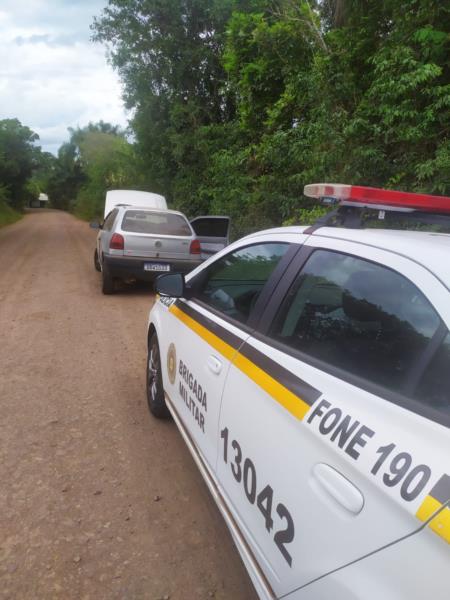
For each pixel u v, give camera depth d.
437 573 1.05
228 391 2.19
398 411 1.35
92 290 9.34
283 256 2.26
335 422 1.49
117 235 8.12
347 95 7.64
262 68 10.20
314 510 1.46
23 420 3.85
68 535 2.59
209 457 2.40
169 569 2.39
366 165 6.94
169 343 3.32
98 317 7.23
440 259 1.50
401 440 1.27
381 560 1.18
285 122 9.83
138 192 14.27
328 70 7.70
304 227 2.29
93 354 5.54
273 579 1.68
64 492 2.95
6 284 9.88
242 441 2.00
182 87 16.22
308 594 1.45
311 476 1.51
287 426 1.69
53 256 15.34
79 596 2.21
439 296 1.41
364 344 1.62
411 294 1.52
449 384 1.28
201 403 2.54
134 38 15.80
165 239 8.22
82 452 3.41
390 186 6.72
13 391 4.42
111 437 3.63
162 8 15.05
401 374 1.43
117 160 28.61
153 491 3.00
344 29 7.72
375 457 1.29
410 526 1.14
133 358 5.43
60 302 8.20
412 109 6.23
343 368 1.65
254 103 11.07
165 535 2.63
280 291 2.15
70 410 4.06
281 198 9.62
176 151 15.62
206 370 2.49
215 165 13.26
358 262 1.80
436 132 6.38
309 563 1.46
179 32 15.47
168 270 8.30
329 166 7.31
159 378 3.71
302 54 8.95
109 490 2.99
